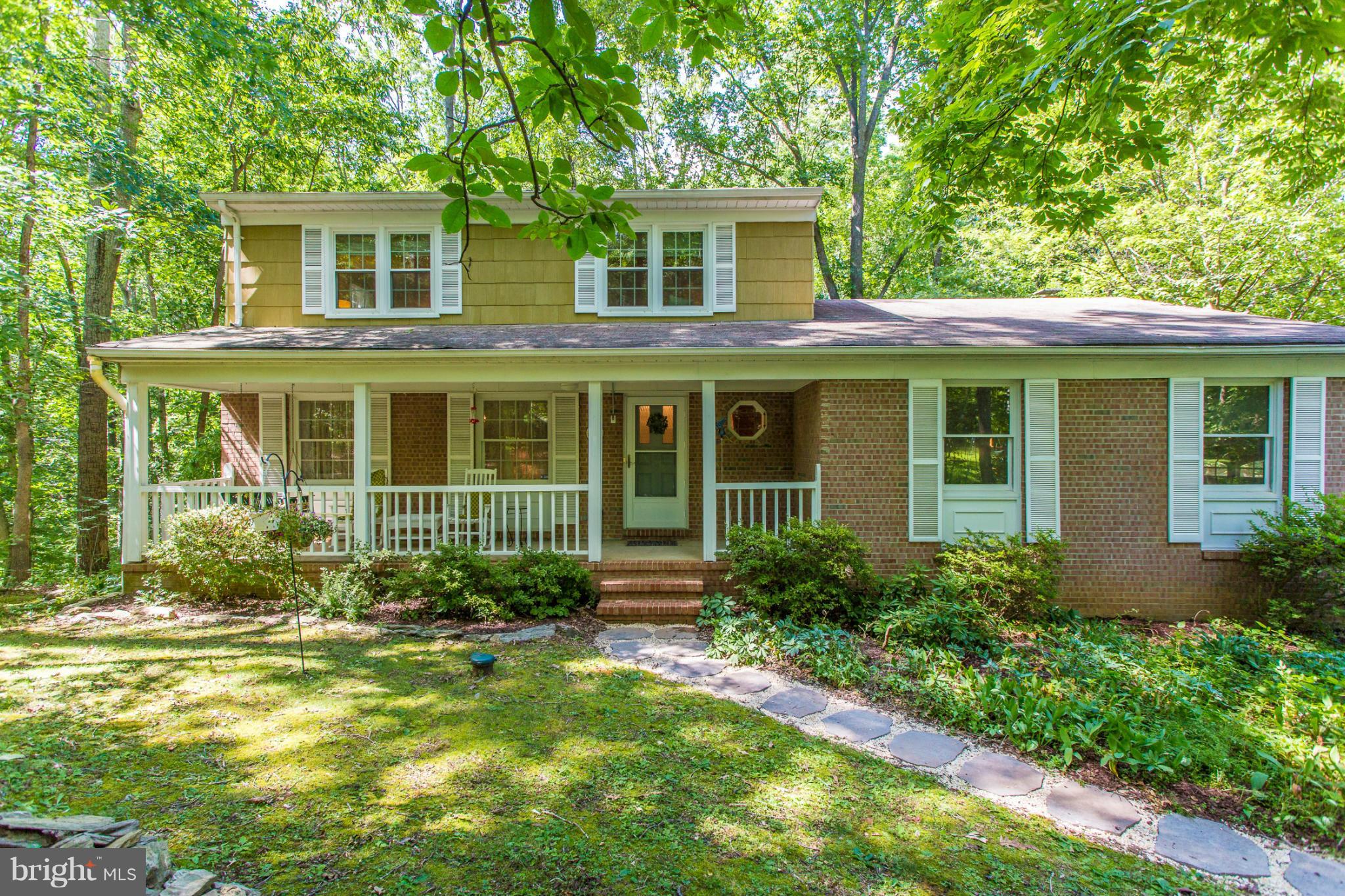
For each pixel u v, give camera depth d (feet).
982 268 64.28
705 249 31.24
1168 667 17.31
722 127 59.06
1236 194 47.03
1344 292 47.32
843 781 12.35
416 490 24.82
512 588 22.94
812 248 31.50
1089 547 24.09
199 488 24.89
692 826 10.66
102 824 9.09
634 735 14.02
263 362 24.53
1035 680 15.71
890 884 9.38
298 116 41.32
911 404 24.54
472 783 11.80
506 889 8.94
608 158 57.82
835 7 54.13
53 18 28.25
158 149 41.29
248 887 8.73
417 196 29.96
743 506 32.27
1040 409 24.03
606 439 32.73
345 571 23.40
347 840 9.95
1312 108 22.20
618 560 25.11
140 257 42.93
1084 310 31.24
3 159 29.19
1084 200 22.13
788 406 32.24
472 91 9.51
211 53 32.42
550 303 31.30
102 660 18.12
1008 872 9.82
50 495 44.80
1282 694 15.61
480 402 33.19
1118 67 16.79
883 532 24.80
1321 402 23.24
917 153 22.88
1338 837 11.05
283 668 17.61
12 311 33.50
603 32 49.03
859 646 19.81
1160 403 23.90
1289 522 22.26
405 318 31.24
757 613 21.76
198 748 12.89
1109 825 11.29
